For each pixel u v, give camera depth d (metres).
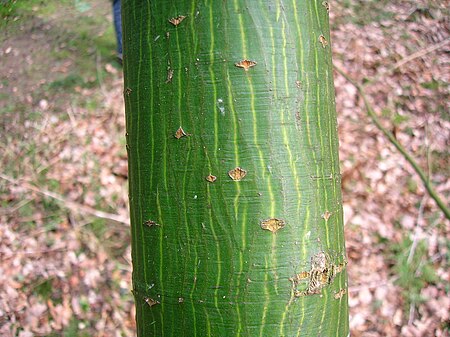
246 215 1.28
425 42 5.30
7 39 6.05
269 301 1.29
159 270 1.35
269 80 1.28
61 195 4.47
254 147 1.27
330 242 1.39
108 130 4.86
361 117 4.68
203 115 1.28
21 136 4.91
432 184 4.36
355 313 3.74
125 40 1.44
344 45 5.25
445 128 4.67
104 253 4.14
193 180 1.29
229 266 1.28
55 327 3.83
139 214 1.39
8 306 3.92
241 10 1.27
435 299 3.82
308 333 1.34
